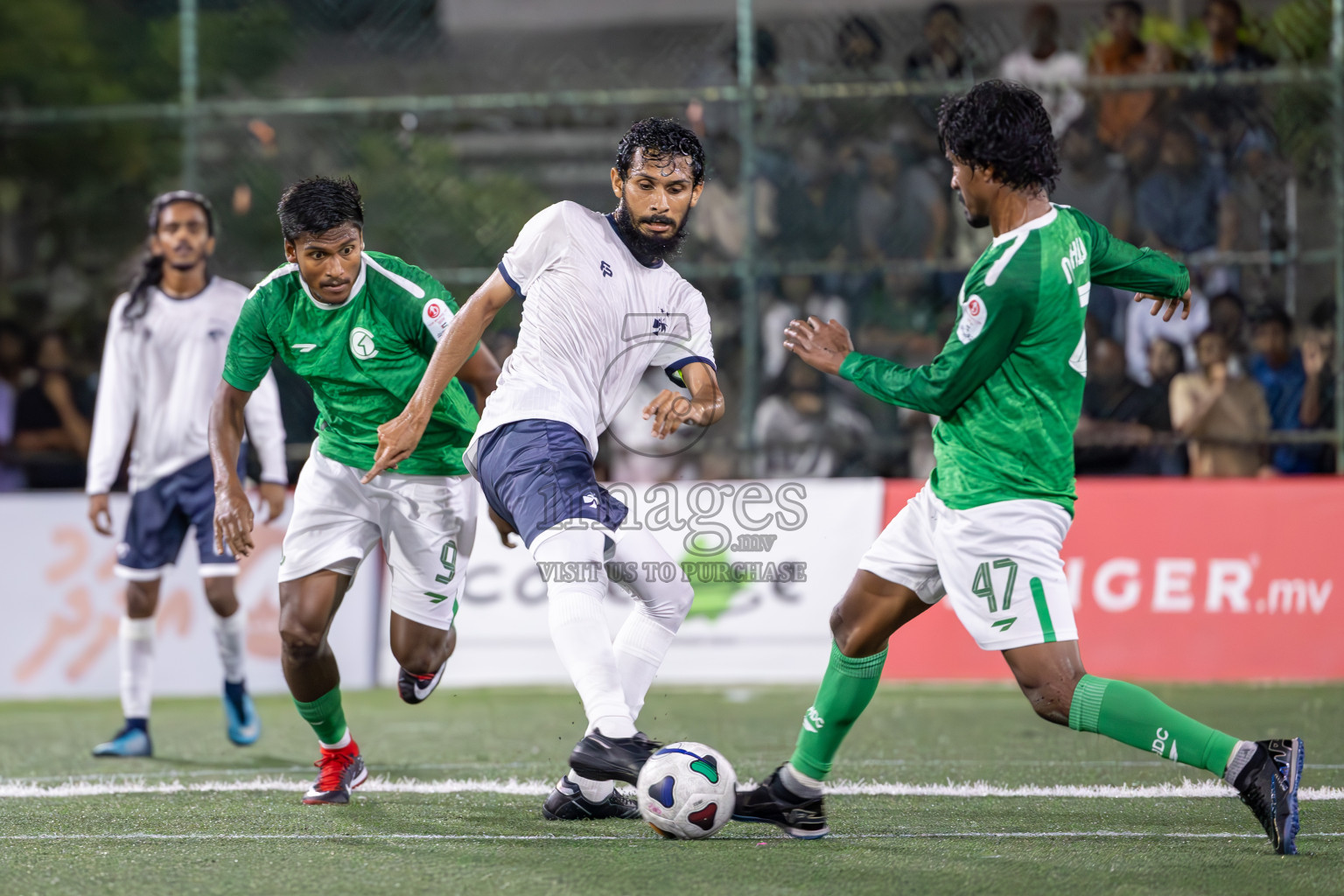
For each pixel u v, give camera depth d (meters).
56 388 32.41
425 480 14.41
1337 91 27.80
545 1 41.25
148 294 19.89
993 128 11.22
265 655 26.02
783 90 28.33
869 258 30.30
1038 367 11.26
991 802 14.75
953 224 29.98
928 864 11.51
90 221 35.56
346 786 15.16
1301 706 22.52
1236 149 28.31
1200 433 27.70
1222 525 25.53
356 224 13.80
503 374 12.99
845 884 10.83
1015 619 11.29
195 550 26.03
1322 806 14.34
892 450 29.28
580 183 34.09
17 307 34.66
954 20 30.53
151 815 14.44
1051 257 11.16
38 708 26.30
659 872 11.28
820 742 12.45
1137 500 25.84
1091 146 28.77
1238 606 25.31
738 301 30.70
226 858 12.12
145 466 19.83
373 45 40.12
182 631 25.89
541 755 18.92
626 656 13.48
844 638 12.24
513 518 12.42
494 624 25.98
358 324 14.02
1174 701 23.23
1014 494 11.33
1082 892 10.57
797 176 30.50
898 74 30.62
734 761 18.20
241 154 32.88
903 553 11.97
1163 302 12.73
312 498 14.37
